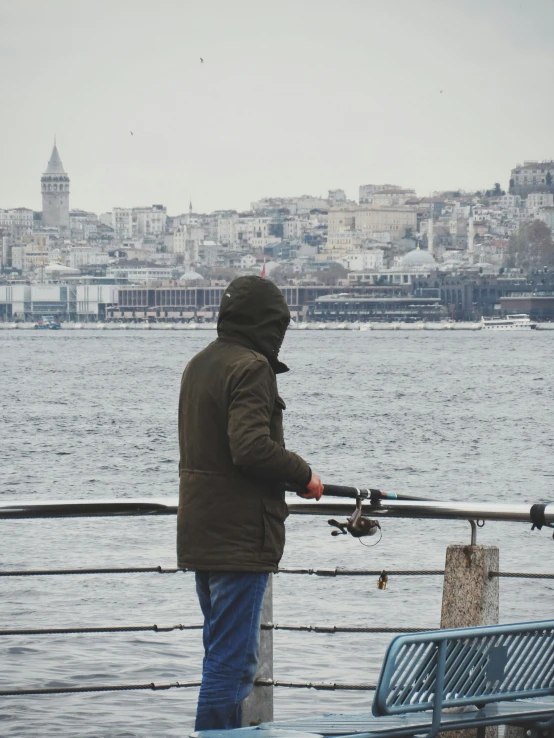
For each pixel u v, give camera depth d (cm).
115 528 3631
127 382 16162
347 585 2753
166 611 2512
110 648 2022
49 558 3209
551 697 773
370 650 2022
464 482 5938
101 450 7400
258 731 721
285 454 789
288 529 3656
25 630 934
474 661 721
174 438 8212
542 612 2472
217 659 810
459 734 878
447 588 878
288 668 1897
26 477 6100
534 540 3491
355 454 7281
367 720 741
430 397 13062
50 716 1538
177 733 1461
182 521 814
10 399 12800
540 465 6619
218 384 802
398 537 3531
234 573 802
